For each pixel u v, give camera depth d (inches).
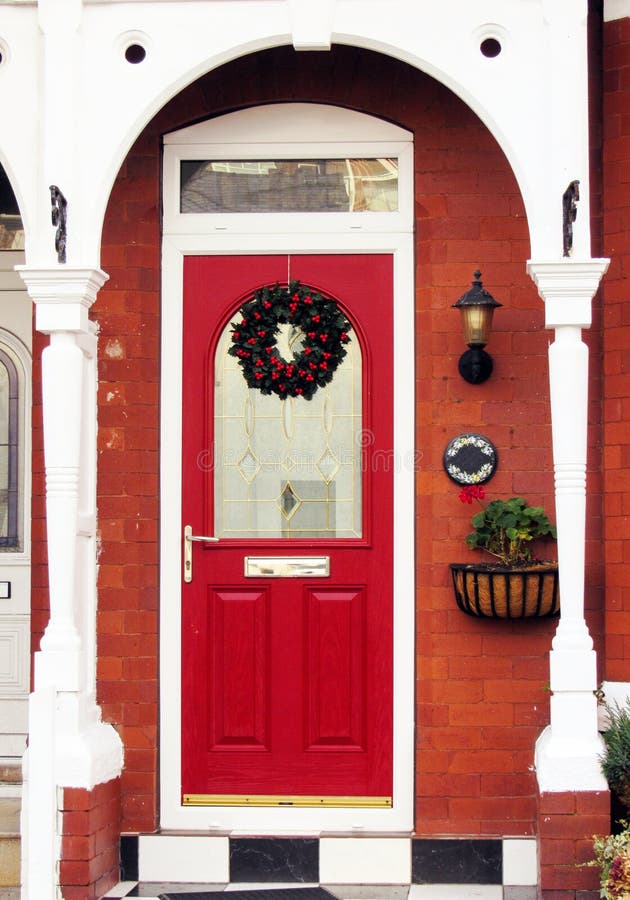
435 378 207.3
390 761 209.0
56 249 184.7
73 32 187.8
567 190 179.5
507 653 204.2
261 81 212.1
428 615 205.9
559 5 182.2
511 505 199.5
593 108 207.8
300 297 211.9
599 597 204.2
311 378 211.0
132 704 208.5
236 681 212.1
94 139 189.2
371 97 210.7
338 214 213.5
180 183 216.8
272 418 214.5
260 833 206.5
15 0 189.2
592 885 177.8
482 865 200.8
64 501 186.9
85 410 206.1
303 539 212.8
